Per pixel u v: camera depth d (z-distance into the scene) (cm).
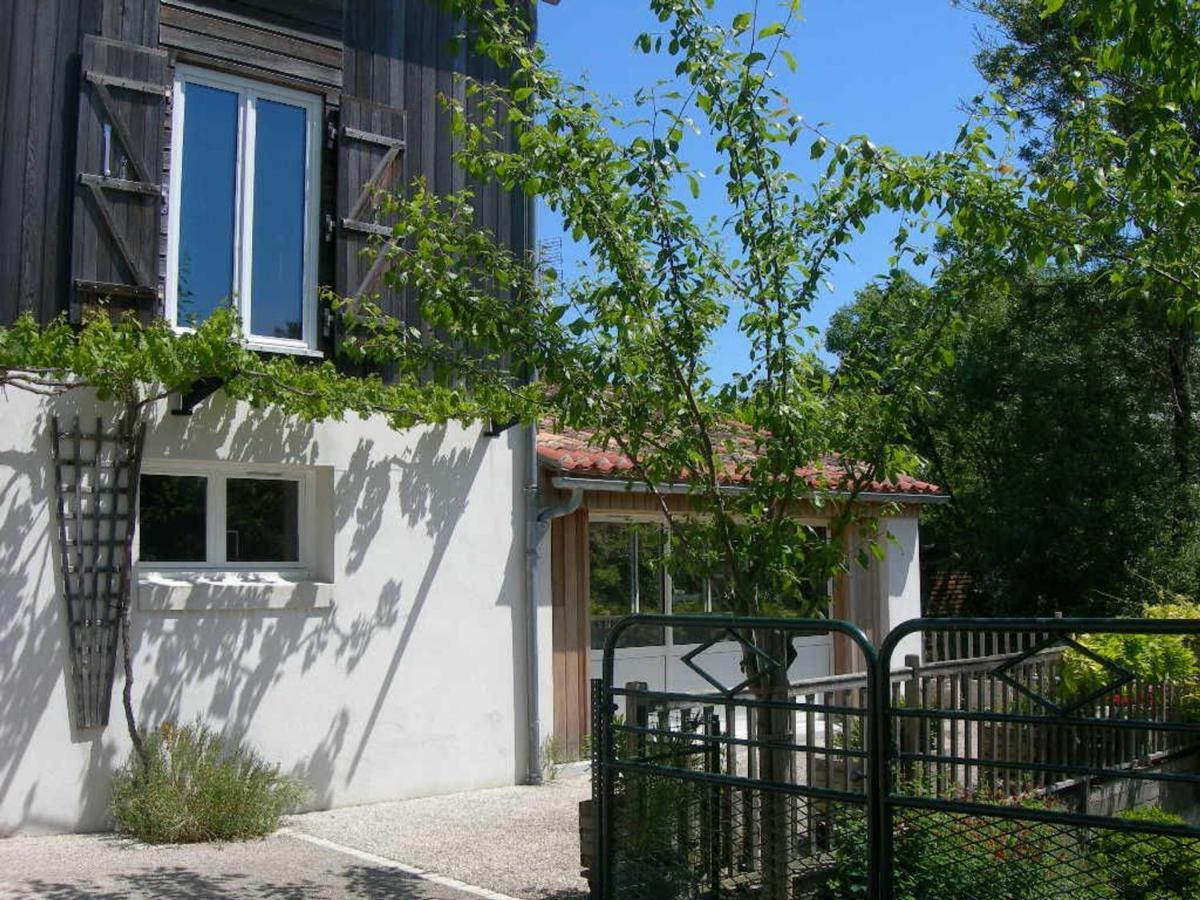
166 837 747
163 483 844
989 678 843
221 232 888
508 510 1004
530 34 1018
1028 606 2155
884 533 691
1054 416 2031
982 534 2130
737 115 615
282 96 922
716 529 636
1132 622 416
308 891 646
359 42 958
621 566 1184
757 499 621
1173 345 2061
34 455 771
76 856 710
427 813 862
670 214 619
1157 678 900
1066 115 614
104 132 812
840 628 500
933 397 643
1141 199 573
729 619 538
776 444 609
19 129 787
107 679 784
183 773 780
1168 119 531
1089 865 514
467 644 966
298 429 884
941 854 525
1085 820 437
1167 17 498
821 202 630
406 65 984
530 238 1033
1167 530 2031
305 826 813
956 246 650
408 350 726
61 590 775
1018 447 2080
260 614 856
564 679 1059
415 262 660
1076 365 2030
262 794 794
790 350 620
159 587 809
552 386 728
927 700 778
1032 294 2005
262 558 890
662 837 591
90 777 777
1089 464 2036
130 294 814
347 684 895
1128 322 1959
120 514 800
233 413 852
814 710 519
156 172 829
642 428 628
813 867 598
